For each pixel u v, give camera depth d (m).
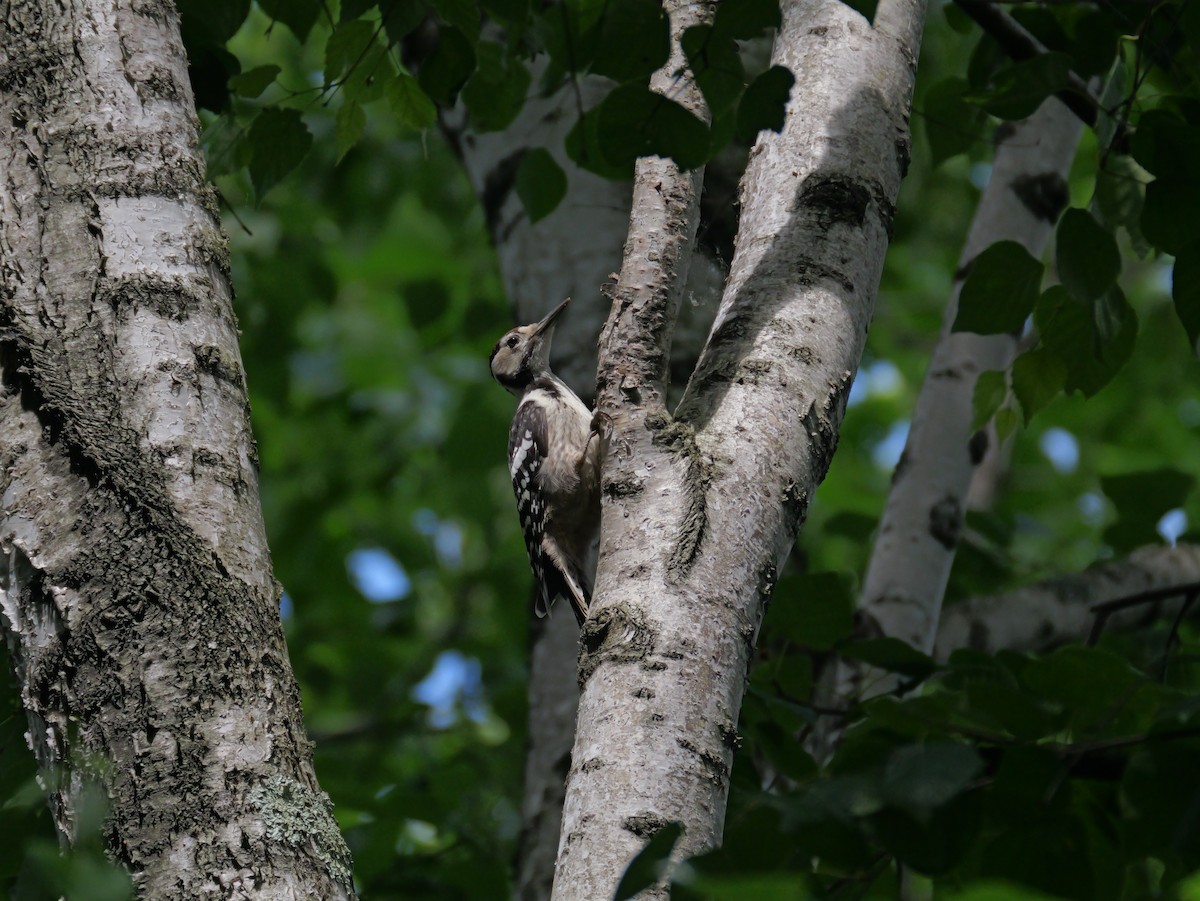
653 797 4.68
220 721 4.97
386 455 20.84
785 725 10.00
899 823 7.90
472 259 20.97
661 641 5.00
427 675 17.98
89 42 6.28
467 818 13.83
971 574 13.92
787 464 5.51
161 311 5.77
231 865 4.70
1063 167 11.96
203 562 5.27
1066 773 8.27
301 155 8.84
